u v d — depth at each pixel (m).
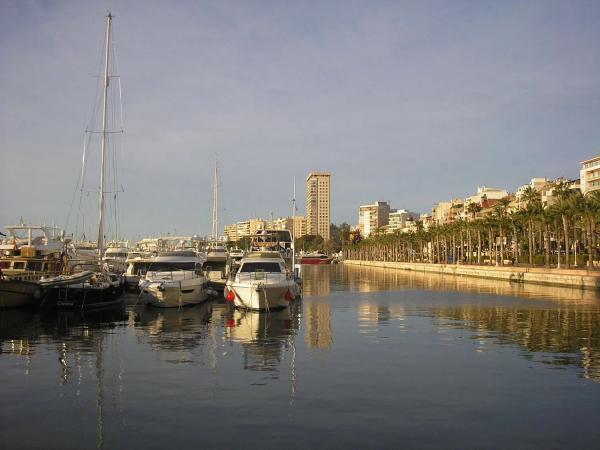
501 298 47.78
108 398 14.86
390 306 39.97
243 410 13.84
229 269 47.72
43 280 33.84
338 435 12.18
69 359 19.72
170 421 13.05
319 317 32.56
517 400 14.84
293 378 16.98
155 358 19.91
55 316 32.19
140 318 31.31
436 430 12.53
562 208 81.50
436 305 40.94
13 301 33.41
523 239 119.88
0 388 15.84
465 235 137.50
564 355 20.81
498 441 11.91
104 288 34.59
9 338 24.23
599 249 96.31
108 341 23.47
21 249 41.38
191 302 37.09
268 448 11.45
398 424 12.91
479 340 24.20
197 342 23.30
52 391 15.52
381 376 17.34
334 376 17.28
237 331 26.50
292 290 36.34
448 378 17.12
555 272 70.00
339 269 143.62
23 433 12.34
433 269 123.50
